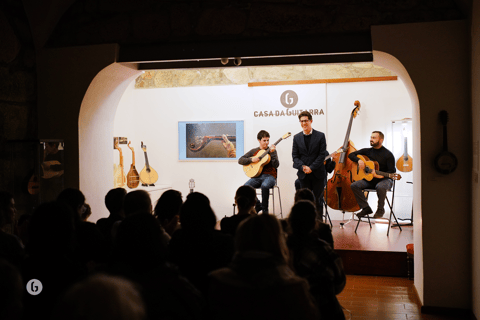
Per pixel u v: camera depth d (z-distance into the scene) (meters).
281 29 3.88
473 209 3.44
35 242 1.66
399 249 4.93
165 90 7.90
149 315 1.44
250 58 4.24
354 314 3.75
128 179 7.32
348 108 7.12
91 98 4.32
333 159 6.68
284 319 1.43
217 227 6.98
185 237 1.91
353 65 7.11
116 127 7.49
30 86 4.18
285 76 7.36
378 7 3.73
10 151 3.81
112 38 4.16
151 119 7.96
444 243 3.64
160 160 7.94
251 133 7.60
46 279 1.63
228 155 7.69
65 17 4.26
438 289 3.68
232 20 3.95
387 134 7.00
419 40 3.61
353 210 6.18
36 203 3.73
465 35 3.54
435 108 3.61
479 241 3.27
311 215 2.05
